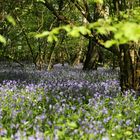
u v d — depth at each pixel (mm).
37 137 4844
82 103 7914
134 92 8930
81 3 9555
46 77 14477
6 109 7090
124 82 9391
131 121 6430
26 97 8562
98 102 7578
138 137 5590
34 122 5836
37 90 10312
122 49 9273
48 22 18969
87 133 5277
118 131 5668
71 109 7086
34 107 7406
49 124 5645
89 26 3529
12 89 9914
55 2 16703
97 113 6746
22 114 6488
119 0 8547
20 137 4840
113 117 6633
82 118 6348
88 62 20984
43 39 19797
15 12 15258
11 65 24562
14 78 13562
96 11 9453
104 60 24312
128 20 5566
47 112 6824
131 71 9266
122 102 8109
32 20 19016
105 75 16906
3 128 5500
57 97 8117
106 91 9992
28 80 13000
